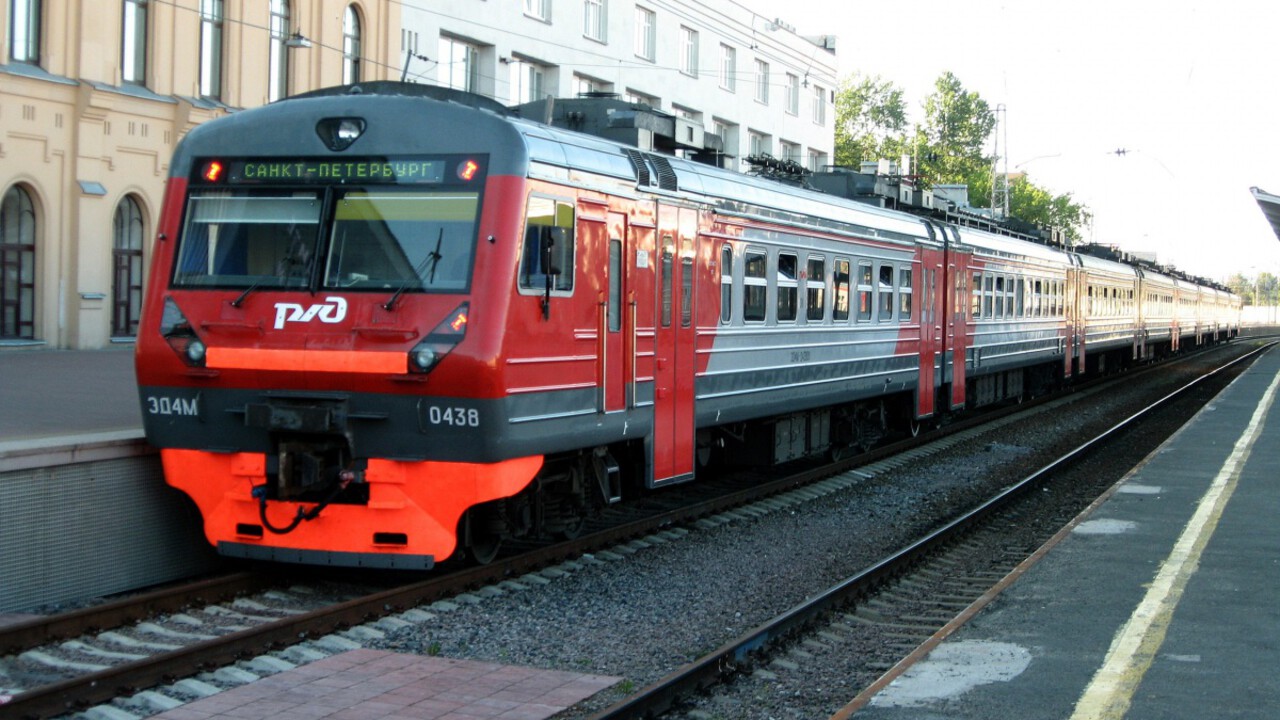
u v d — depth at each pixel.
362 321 8.68
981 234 22.52
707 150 13.89
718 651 7.20
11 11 21.06
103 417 10.92
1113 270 35.66
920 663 7.00
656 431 11.20
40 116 21.50
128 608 7.89
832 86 51.47
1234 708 6.16
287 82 26.41
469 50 31.22
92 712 6.17
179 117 23.97
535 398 9.07
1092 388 34.06
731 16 42.47
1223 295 72.88
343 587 9.30
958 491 15.47
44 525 8.38
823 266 15.19
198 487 9.16
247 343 8.88
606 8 35.78
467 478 8.68
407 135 8.93
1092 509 12.22
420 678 6.99
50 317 22.08
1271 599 8.46
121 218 23.61
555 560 10.36
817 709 6.76
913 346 18.62
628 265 10.54
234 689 6.66
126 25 23.12
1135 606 8.29
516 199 8.74
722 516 12.91
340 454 8.84
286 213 9.05
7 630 7.05
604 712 6.07
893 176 20.77
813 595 9.77
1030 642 7.41
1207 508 12.25
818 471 15.96
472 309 8.57
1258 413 22.84
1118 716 6.04
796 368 14.38
